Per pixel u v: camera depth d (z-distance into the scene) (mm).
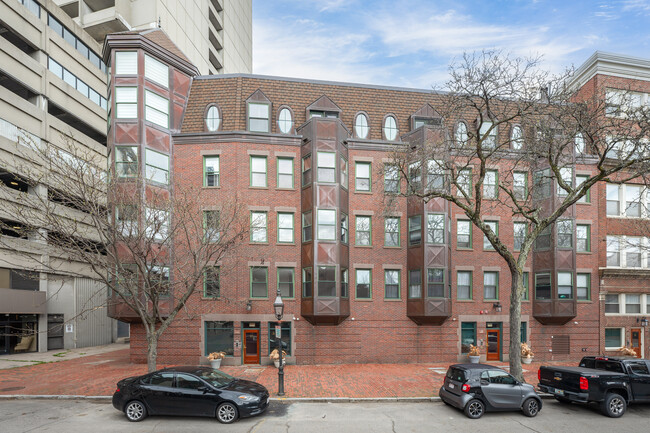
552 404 13719
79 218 26156
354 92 23719
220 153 21094
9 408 12906
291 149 21734
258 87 22688
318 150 20922
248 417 11898
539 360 22609
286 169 21719
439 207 21547
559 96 16125
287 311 20703
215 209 20031
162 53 21250
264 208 21016
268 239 20938
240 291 20359
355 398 13828
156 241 18812
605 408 12320
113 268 15547
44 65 28797
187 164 21141
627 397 12562
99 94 35312
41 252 26438
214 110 22094
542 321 22812
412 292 21609
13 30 26359
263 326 20453
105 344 32438
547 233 22859
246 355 20422
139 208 14719
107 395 14086
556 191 22906
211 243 17797
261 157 21531
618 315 23578
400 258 21953
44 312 26953
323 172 20859
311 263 20281
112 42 20250
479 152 15758
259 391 12156
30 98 28516
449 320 21828
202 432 10594
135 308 14609
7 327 24844
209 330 20406
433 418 11992
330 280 20297
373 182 22203
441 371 18750
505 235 22859
